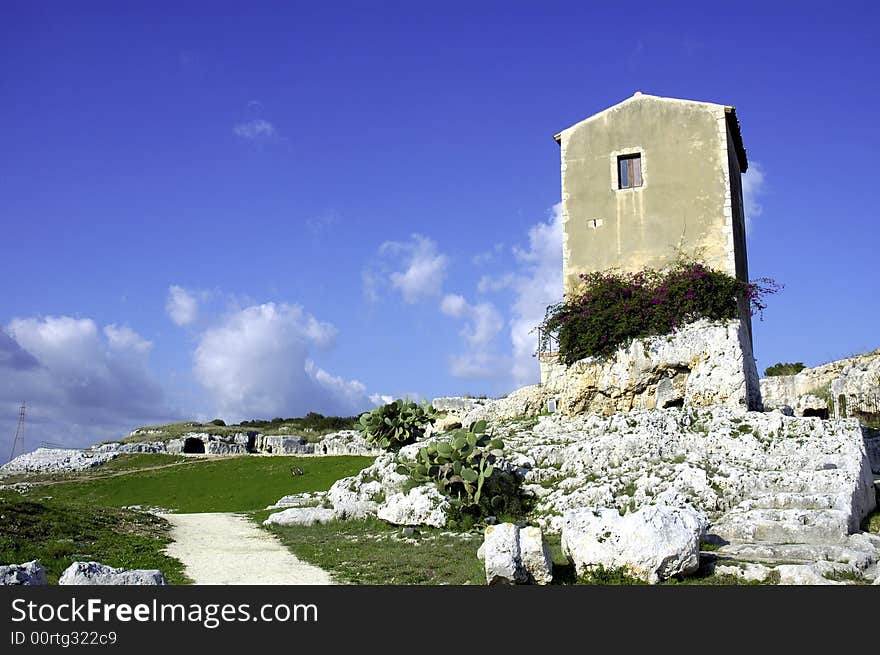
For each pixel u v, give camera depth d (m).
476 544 20.70
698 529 16.03
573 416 30.38
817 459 22.27
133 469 59.31
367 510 26.12
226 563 19.11
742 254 34.06
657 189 31.92
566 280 32.47
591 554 16.05
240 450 67.56
